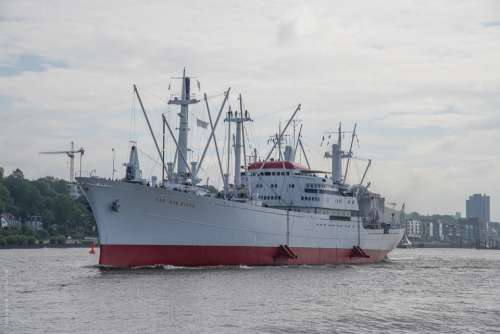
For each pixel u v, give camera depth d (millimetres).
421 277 86938
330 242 104375
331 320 48844
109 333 42969
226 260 86125
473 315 53125
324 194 107000
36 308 51750
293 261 96312
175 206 79938
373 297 62375
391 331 45625
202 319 47812
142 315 48906
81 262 106125
